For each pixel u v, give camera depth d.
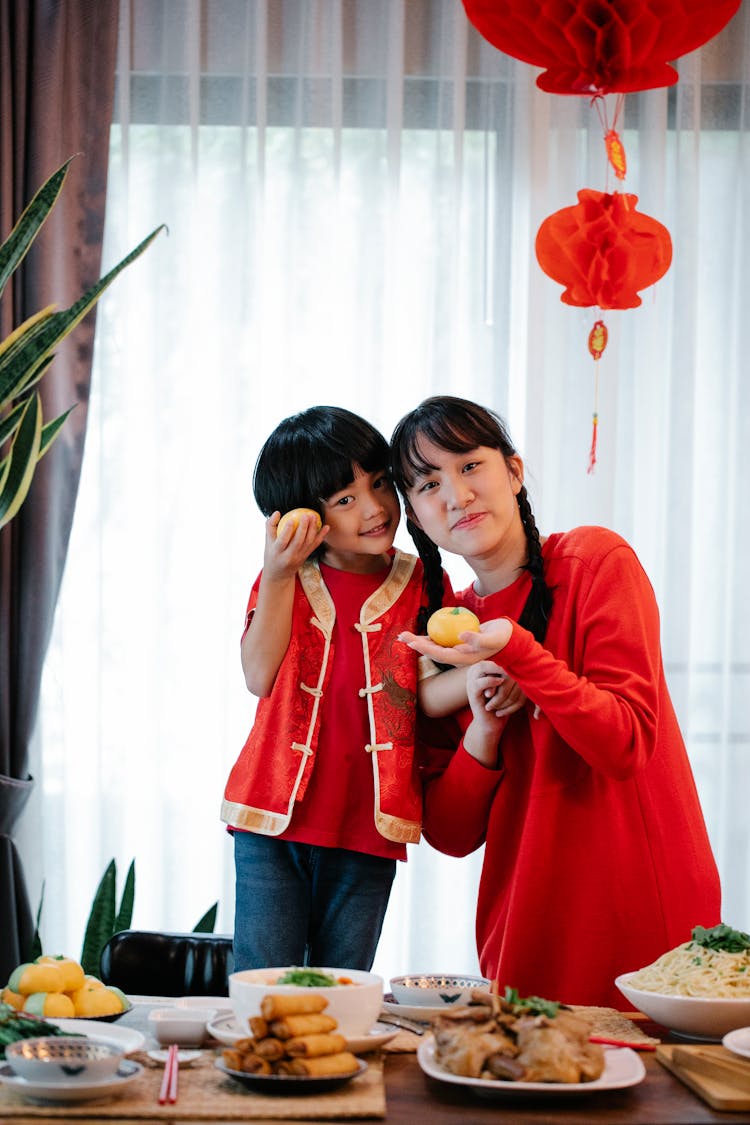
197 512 3.14
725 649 3.20
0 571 3.02
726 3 1.50
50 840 3.07
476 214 3.20
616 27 1.52
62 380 3.06
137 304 3.19
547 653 1.48
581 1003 1.58
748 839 3.15
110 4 3.11
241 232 3.16
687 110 3.20
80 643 3.13
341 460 1.66
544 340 3.15
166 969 1.78
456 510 1.59
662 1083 1.13
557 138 3.21
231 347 3.14
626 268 1.69
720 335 3.26
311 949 1.70
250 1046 1.07
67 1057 1.06
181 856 3.07
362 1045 1.15
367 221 3.17
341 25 3.16
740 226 3.25
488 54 3.23
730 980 1.25
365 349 3.13
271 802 1.66
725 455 3.23
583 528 1.71
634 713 1.51
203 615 3.12
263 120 3.14
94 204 3.08
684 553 3.15
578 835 1.60
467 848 1.77
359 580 1.76
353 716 1.70
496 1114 1.03
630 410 3.18
